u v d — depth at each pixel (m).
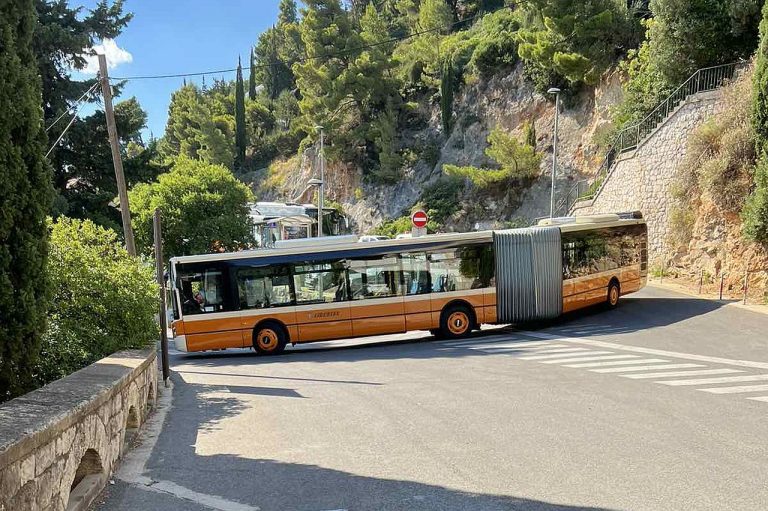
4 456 3.64
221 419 8.94
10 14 7.02
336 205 65.94
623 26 44.25
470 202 56.75
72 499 5.09
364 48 63.75
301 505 5.32
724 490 5.45
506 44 60.34
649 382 10.93
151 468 6.50
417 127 67.19
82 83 28.20
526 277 19.62
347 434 7.77
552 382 11.12
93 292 10.15
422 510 5.10
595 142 47.25
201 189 35.97
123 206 19.67
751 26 29.22
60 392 5.64
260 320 18.33
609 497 5.30
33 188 7.13
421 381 11.67
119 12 29.62
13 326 6.80
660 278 28.64
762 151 22.17
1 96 6.62
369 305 18.66
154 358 10.25
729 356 13.46
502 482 5.74
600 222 22.33
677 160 29.05
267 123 91.62
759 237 21.19
